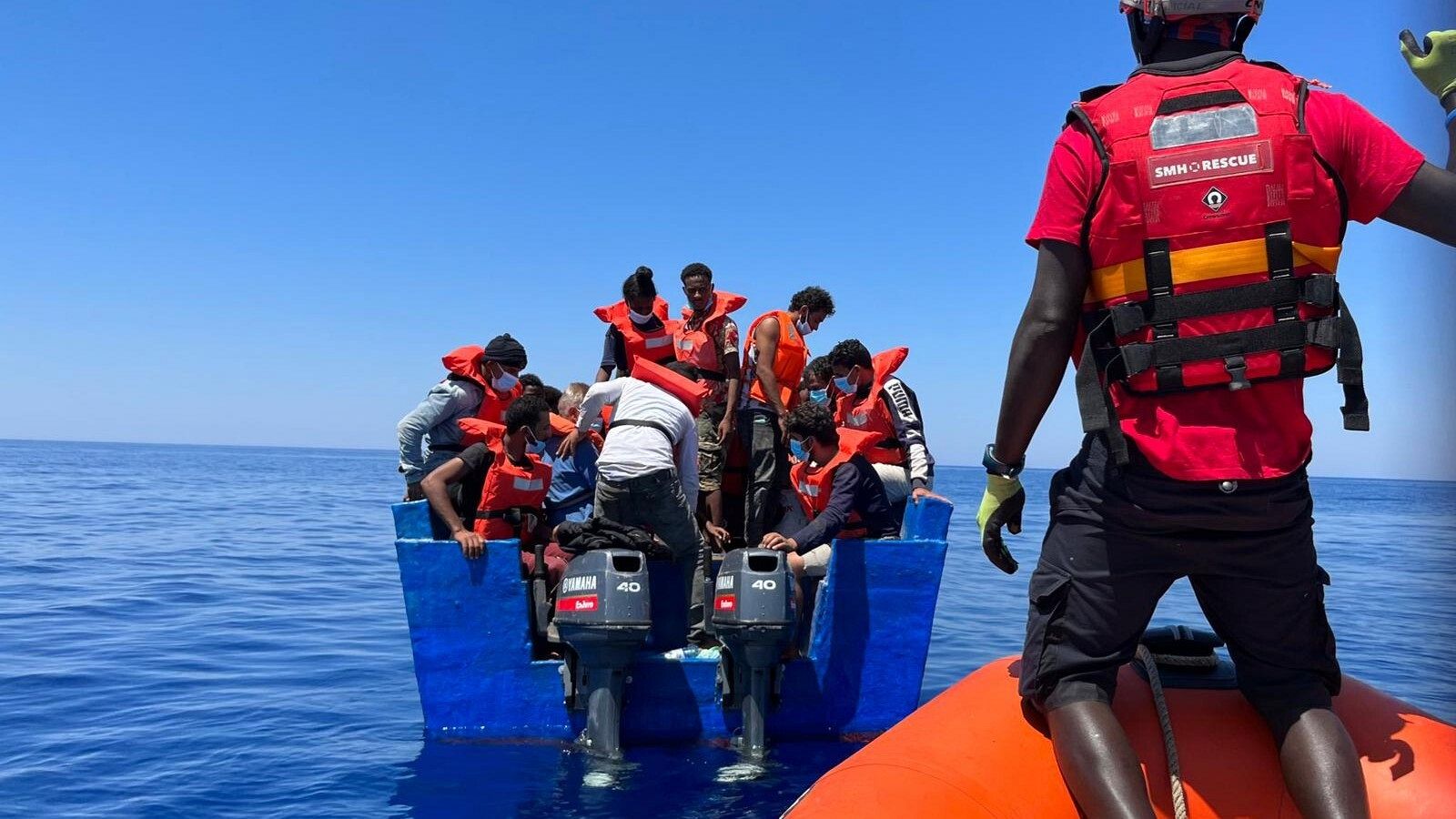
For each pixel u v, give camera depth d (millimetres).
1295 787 1811
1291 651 1877
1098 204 1755
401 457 5895
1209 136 1731
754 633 4891
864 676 5438
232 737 5551
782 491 6266
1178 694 2053
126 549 17641
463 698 5238
